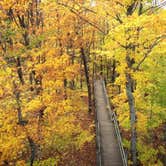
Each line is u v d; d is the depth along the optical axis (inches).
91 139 841.5
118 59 534.0
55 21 826.2
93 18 760.3
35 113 599.2
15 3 553.3
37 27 676.1
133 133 603.2
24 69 608.7
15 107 542.3
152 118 755.4
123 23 477.7
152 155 749.3
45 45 711.7
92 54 1289.4
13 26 588.1
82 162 784.3
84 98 1342.3
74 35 941.8
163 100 737.0
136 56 526.3
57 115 668.1
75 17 836.6
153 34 504.4
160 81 709.3
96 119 854.5
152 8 511.2
